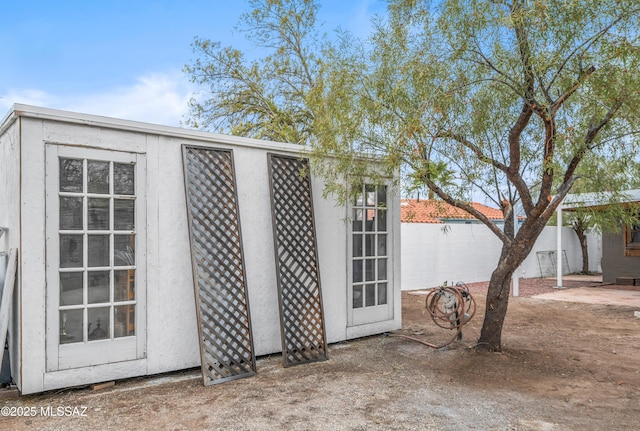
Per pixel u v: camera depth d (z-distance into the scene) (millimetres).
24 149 4082
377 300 6902
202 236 5004
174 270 4957
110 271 4535
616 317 8305
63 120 4266
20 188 4055
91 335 4418
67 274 4305
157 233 4848
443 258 13695
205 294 5047
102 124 4492
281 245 5629
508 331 7082
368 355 5730
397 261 7156
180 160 5055
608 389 4379
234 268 5262
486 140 5789
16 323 4207
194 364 5055
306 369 5148
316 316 6020
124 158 4660
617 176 5324
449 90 4680
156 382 4668
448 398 4148
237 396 4238
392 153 4910
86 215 4414
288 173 5883
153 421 3641
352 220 6586
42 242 4160
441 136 5094
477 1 4410
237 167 5504
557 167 5375
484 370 4961
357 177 5773
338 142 5348
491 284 5719
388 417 3711
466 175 5750
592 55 4191
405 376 4828
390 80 5047
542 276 16500
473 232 14672
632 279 13211
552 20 4082
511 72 4781
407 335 6859
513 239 5758
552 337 6645
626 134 4820
